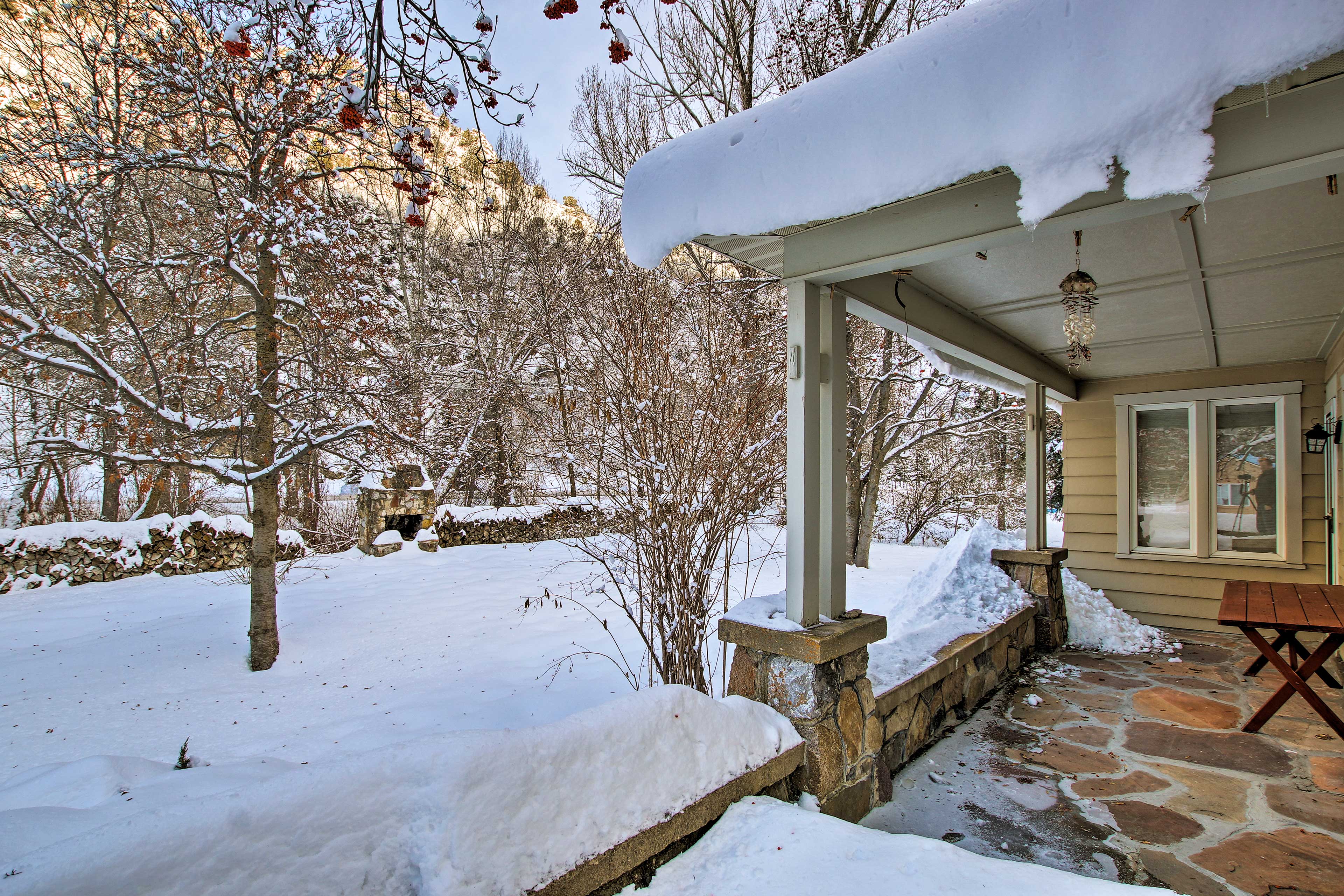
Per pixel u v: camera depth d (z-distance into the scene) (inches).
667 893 55.4
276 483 185.9
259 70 163.2
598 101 284.4
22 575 267.1
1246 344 156.9
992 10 58.4
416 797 44.0
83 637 203.5
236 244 173.0
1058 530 518.0
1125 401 204.7
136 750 122.3
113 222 183.0
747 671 85.5
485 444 443.2
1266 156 52.8
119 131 172.4
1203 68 46.1
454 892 41.4
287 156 199.5
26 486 333.1
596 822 52.6
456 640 191.2
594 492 120.0
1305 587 138.6
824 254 81.7
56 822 43.6
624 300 111.0
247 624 219.1
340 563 331.9
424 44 74.4
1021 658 158.1
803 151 68.1
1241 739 113.0
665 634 102.2
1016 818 85.6
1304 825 83.7
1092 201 62.5
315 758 108.2
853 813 83.0
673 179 78.3
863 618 88.7
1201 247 91.0
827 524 87.6
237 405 207.8
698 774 63.5
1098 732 116.6
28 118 165.3
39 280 181.0
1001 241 70.1
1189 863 75.2
